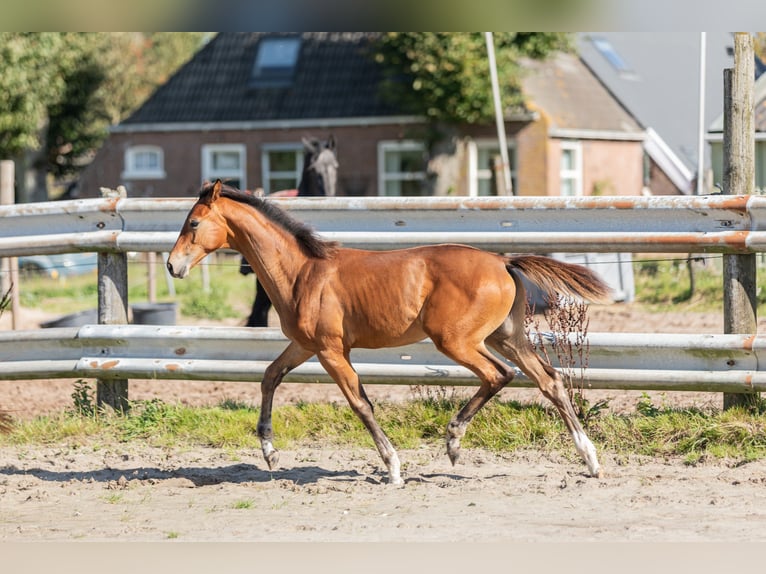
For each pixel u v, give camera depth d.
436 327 9.84
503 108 39.81
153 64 67.81
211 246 10.31
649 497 9.48
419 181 43.03
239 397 14.19
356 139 43.75
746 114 11.52
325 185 20.42
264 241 10.27
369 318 9.98
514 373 10.01
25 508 9.75
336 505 9.56
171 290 26.66
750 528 8.52
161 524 9.07
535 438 11.56
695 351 11.07
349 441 11.93
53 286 30.05
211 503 9.80
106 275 12.70
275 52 47.00
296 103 45.06
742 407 11.41
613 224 11.35
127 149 46.78
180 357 12.31
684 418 11.43
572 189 41.09
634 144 42.88
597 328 19.11
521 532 8.52
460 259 9.88
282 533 8.66
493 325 9.88
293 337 10.30
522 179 40.38
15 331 12.77
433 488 10.06
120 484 10.52
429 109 40.66
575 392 11.62
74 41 43.62
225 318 22.84
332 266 10.16
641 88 45.28
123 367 12.38
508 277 9.95
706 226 11.12
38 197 51.19
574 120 40.72
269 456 10.73
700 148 24.98
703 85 25.08
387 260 10.05
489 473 10.60
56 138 51.53
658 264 26.31
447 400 12.31
